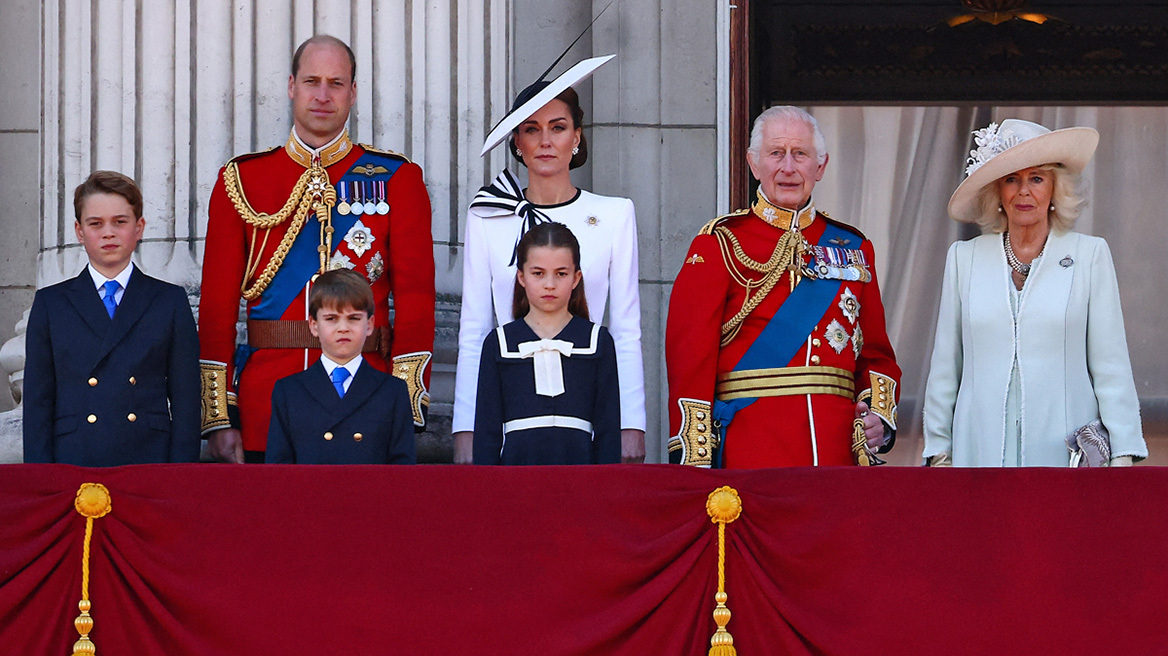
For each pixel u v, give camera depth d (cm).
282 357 2131
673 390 2064
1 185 2922
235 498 1700
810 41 3123
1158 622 1717
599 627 1692
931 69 3142
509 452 1964
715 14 2900
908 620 1716
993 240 2081
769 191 2127
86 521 1688
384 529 1702
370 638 1684
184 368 1997
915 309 3127
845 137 3136
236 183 2177
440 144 2527
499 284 2164
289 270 2158
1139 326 3125
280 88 2480
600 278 2166
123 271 2008
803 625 1706
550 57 2900
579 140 2231
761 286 2102
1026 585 1720
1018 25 3152
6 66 2944
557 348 1981
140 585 1684
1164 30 3158
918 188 3133
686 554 1722
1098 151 3158
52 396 1961
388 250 2189
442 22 2550
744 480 1742
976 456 2033
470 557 1700
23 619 1669
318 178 2181
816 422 2064
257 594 1684
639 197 2845
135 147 2483
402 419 1980
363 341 1988
